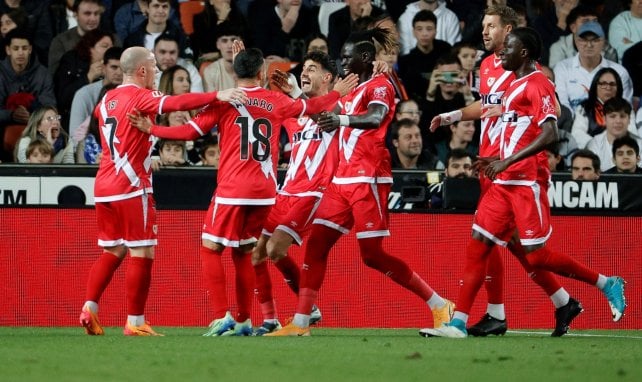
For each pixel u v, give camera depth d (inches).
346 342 1035.9
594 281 1190.9
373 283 1423.5
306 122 1194.6
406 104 1700.3
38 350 921.5
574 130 1781.5
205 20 1752.0
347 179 1163.9
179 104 1090.7
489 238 1139.9
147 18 1745.8
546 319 1441.9
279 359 850.8
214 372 755.4
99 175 1131.9
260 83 1133.1
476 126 1749.5
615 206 1455.5
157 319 1402.6
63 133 1646.2
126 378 716.0
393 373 764.0
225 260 1402.6
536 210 1139.9
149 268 1138.7
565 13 1854.1
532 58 1137.4
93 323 1135.0
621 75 1825.8
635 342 1114.1
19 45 1679.4
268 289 1203.9
